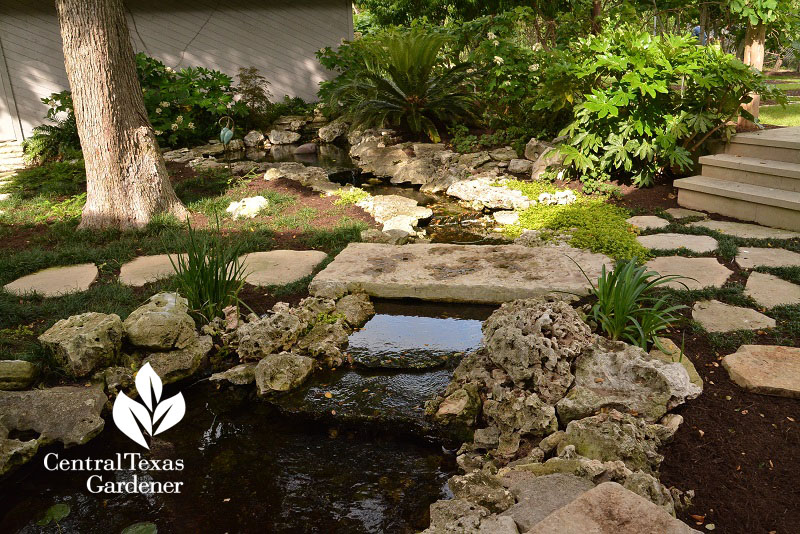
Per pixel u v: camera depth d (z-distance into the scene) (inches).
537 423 104.3
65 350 126.3
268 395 127.6
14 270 185.9
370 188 315.9
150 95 433.4
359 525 91.9
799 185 204.4
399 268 177.0
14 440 107.7
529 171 299.9
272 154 425.1
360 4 661.9
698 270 165.3
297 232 224.8
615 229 198.4
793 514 82.9
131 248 210.2
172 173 343.6
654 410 104.1
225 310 156.6
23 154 422.6
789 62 535.5
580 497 78.1
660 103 247.3
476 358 127.0
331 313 155.3
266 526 92.4
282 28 517.3
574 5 401.4
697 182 229.0
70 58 219.5
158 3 489.4
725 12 287.3
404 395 124.7
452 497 97.4
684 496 87.4
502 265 175.5
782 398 109.2
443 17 603.5
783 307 141.4
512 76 339.6
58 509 96.9
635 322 126.1
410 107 386.0
